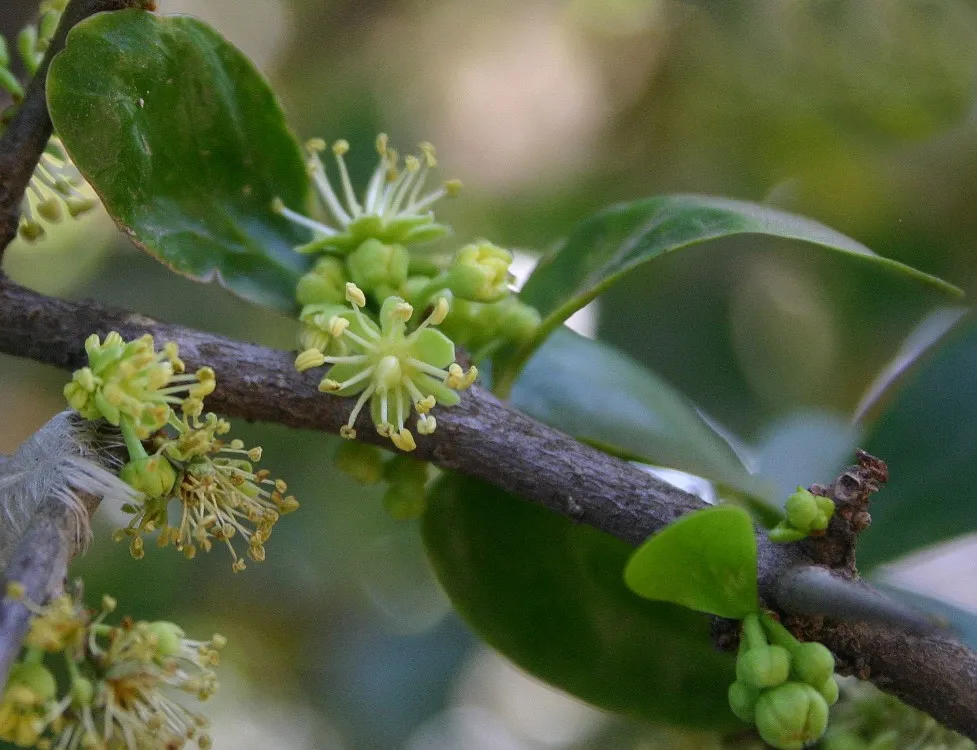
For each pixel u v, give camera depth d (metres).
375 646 0.42
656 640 0.25
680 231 0.25
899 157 0.37
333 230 0.25
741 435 0.37
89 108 0.24
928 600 0.26
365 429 0.24
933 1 0.37
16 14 0.30
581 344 0.26
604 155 0.41
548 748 0.48
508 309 0.25
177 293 0.39
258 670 0.43
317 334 0.24
